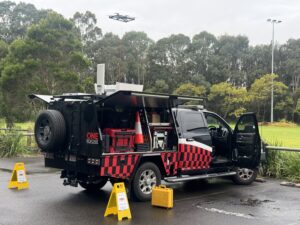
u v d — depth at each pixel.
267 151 11.95
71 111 8.27
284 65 85.38
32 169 12.75
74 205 7.95
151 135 8.82
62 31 33.41
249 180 10.68
